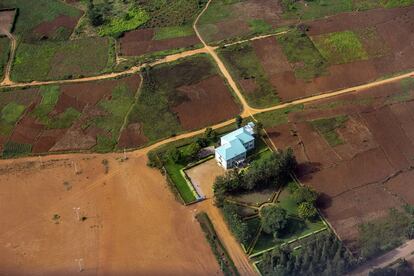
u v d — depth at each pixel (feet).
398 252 315.37
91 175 380.58
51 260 323.98
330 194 353.31
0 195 368.07
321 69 461.37
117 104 438.81
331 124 405.80
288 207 349.41
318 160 376.89
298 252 316.60
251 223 339.77
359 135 394.32
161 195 362.94
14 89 461.37
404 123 402.52
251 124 398.62
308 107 424.87
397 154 378.53
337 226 333.01
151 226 342.23
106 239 335.26
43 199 363.97
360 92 436.35
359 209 343.05
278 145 392.27
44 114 433.48
